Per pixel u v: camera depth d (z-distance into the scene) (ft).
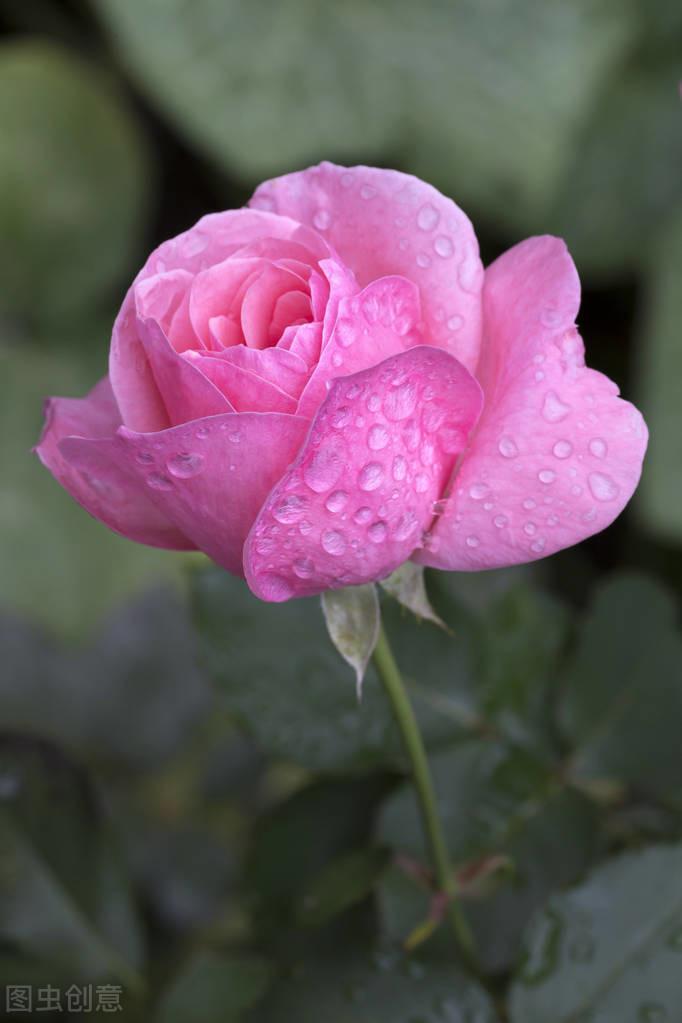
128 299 1.17
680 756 1.46
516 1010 1.29
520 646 1.49
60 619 2.31
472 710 1.47
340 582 1.17
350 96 2.49
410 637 1.46
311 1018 1.28
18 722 2.32
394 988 1.29
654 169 2.46
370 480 1.13
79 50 2.81
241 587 1.43
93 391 1.25
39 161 2.60
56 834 1.51
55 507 2.39
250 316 1.16
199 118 2.45
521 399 1.16
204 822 2.20
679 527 2.08
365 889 1.38
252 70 2.46
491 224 2.54
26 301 2.64
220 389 1.13
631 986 1.29
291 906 1.46
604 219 2.47
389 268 1.19
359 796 1.50
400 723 1.25
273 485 1.12
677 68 2.50
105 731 2.34
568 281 1.16
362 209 1.19
